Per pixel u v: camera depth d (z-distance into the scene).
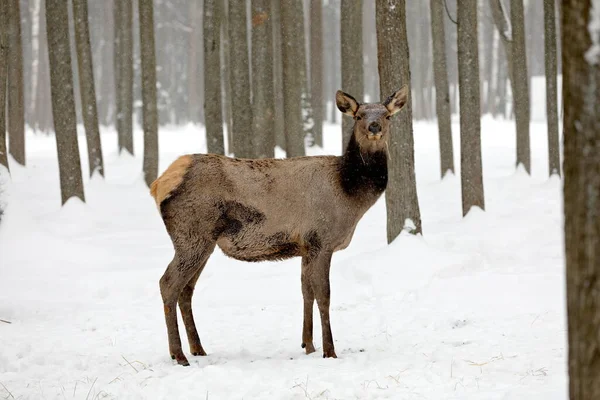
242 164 8.40
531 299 10.29
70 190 19.42
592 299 3.71
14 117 26.91
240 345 9.04
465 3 17.73
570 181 3.81
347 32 22.19
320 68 30.08
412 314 10.07
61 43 19.12
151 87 25.50
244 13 20.64
